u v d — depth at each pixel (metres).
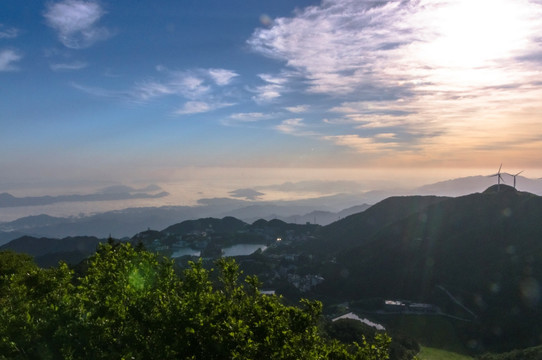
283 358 10.61
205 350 10.75
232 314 12.16
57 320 11.23
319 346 12.61
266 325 11.62
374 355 12.85
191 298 12.51
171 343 10.70
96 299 12.80
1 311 11.94
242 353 10.45
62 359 10.45
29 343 10.73
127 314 11.62
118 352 10.50
